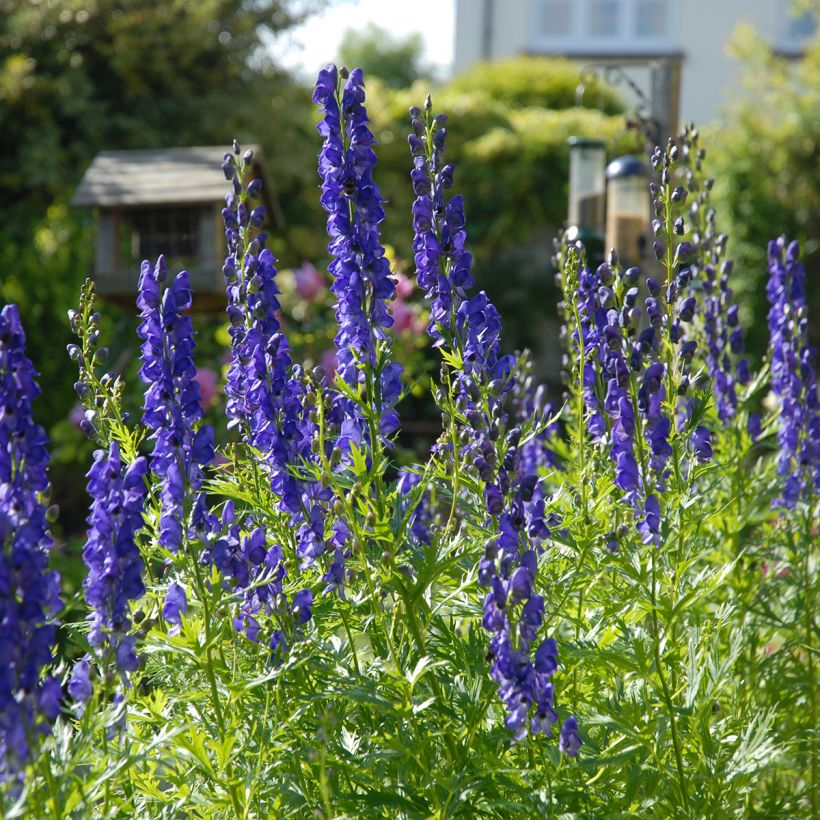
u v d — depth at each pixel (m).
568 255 4.80
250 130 17.88
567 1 27.59
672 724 4.02
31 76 15.46
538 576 4.31
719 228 18.16
